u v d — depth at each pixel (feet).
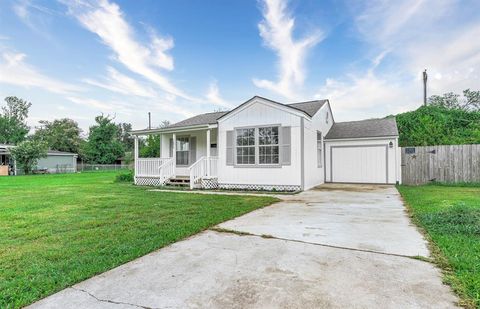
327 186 39.19
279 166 34.78
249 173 36.55
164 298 7.80
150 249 12.05
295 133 33.96
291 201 25.54
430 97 88.02
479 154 37.78
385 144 42.24
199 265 10.24
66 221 17.61
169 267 10.09
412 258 10.57
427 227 14.82
